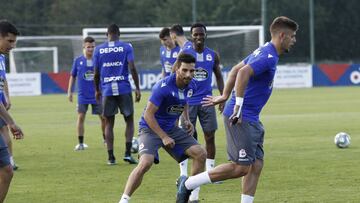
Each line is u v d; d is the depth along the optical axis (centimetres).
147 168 1545
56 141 3039
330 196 1730
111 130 2341
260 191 1805
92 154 2598
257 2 9100
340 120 3772
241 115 1482
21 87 6725
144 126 1599
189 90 1597
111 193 1819
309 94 6088
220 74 2059
